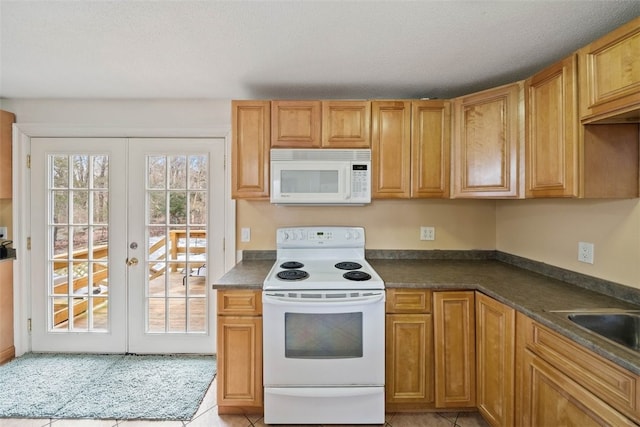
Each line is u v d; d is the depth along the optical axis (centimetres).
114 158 244
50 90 220
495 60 172
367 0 123
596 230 157
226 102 239
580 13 131
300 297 167
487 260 238
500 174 179
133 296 247
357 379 170
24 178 242
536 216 200
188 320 248
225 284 173
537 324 130
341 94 222
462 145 197
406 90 215
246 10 129
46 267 246
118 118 240
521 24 139
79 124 239
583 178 135
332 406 171
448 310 174
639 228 137
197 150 243
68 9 129
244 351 174
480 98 188
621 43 116
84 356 243
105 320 250
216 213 244
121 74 193
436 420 177
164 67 183
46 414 178
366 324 170
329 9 129
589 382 105
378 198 207
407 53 165
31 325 247
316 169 200
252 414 182
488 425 173
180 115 240
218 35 148
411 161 204
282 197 200
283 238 230
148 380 212
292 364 170
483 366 167
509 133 176
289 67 182
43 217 245
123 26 141
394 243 241
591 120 130
